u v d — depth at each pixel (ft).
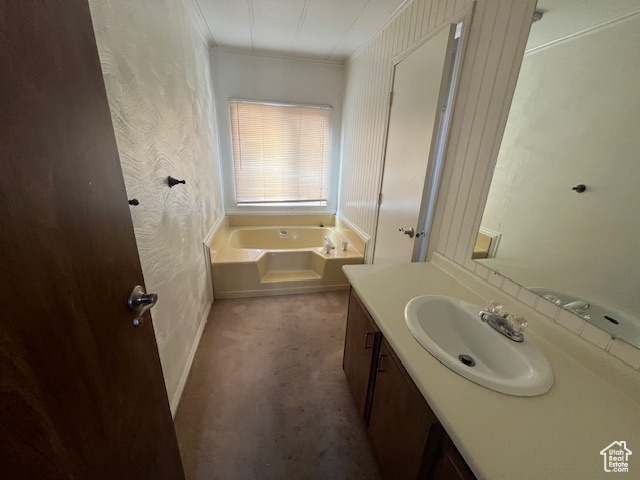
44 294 1.42
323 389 5.28
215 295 8.37
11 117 1.22
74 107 1.66
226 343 6.51
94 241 1.85
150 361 2.64
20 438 1.26
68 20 1.63
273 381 5.44
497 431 2.02
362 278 4.45
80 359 1.68
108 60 2.89
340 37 7.72
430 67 4.74
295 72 9.78
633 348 2.35
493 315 3.21
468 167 4.19
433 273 4.69
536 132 3.11
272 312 7.85
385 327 3.18
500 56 3.52
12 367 1.22
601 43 2.43
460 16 4.15
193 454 4.08
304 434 4.42
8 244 1.21
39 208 1.39
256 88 9.69
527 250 3.30
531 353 2.79
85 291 1.74
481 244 4.00
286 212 11.44
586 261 2.69
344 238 10.22
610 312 2.52
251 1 6.00
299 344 6.54
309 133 10.59
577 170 2.70
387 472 3.40
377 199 7.42
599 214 2.55
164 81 4.60
